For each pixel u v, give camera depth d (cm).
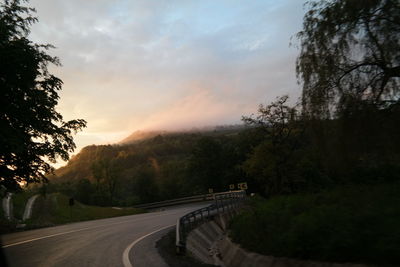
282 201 1569
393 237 539
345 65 1416
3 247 1155
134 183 8006
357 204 921
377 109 1328
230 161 7438
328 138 1410
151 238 1373
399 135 1281
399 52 1253
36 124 1931
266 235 922
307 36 1538
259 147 3134
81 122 2200
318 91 1444
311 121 1450
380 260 527
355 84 1387
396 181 1377
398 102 1311
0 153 1819
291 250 699
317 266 618
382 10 1298
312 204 1211
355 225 649
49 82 2044
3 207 3086
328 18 1450
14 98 1800
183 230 1430
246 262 880
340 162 1392
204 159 7625
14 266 815
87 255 957
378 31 1298
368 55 1366
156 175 8681
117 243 1220
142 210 4716
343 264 577
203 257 1300
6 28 1747
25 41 1873
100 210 4375
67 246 1149
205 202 5112
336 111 1391
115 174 7825
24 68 1808
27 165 2097
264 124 3114
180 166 9188
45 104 1922
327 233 659
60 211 3578
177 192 8300
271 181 3353
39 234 1603
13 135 1744
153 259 891
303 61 1521
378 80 1359
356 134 1342
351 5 1361
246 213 1694
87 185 8419
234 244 1115
